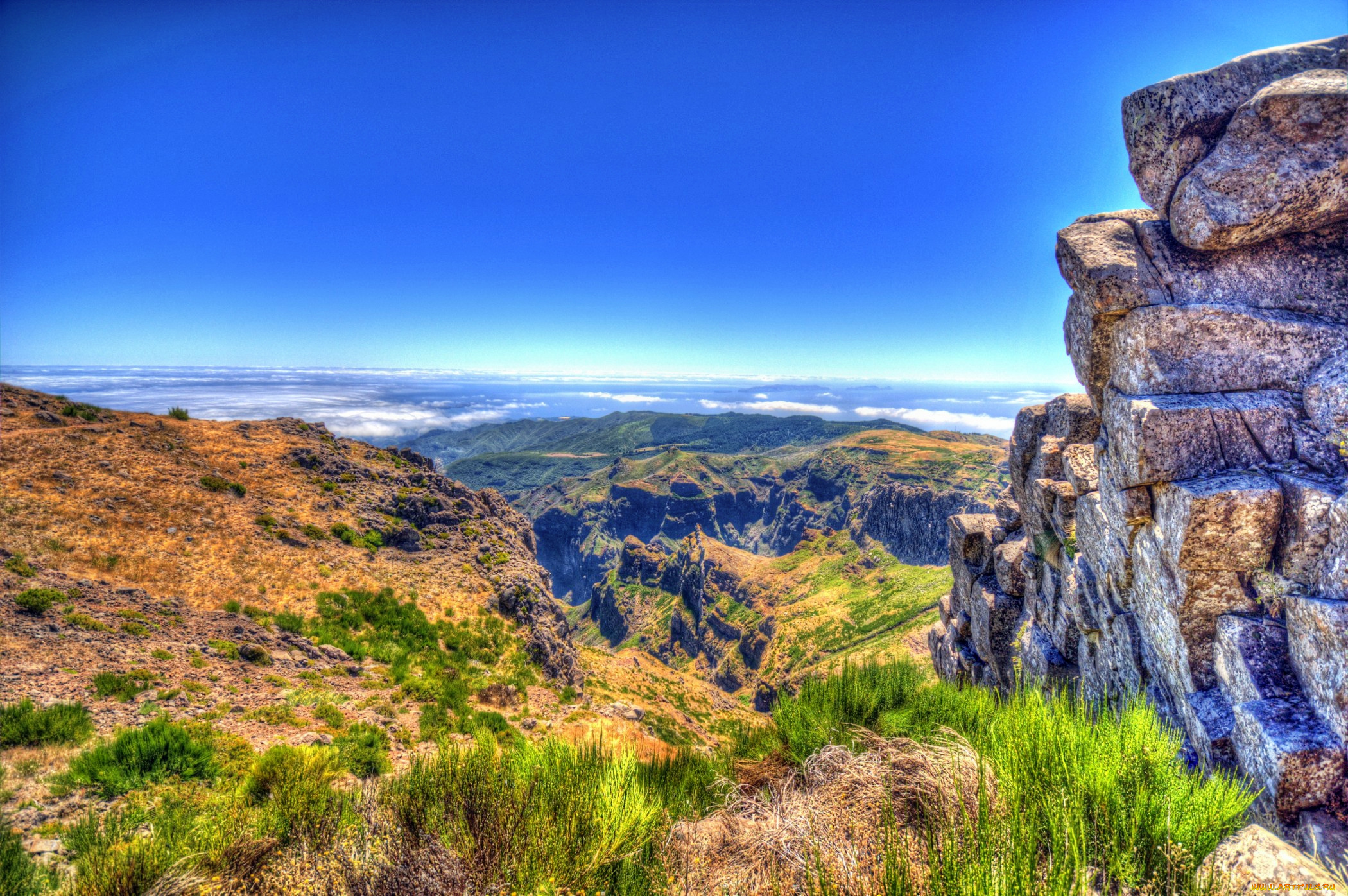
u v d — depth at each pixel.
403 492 42.44
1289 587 4.36
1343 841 3.38
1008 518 12.02
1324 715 3.82
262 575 25.67
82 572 20.59
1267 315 5.23
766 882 3.43
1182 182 5.51
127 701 11.09
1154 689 5.93
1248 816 3.96
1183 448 4.95
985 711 6.02
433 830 4.07
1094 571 7.12
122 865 4.28
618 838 4.03
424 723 14.97
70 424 33.94
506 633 29.50
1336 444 4.49
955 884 2.58
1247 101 5.23
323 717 13.20
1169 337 5.32
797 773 5.68
